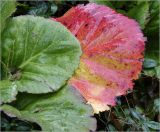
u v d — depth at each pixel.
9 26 0.55
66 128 0.48
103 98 0.52
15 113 0.48
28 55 0.54
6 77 0.55
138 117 0.56
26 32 0.54
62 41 0.53
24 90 0.51
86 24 0.56
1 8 0.55
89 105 0.49
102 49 0.55
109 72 0.53
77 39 0.53
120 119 0.55
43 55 0.53
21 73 0.53
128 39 0.55
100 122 0.56
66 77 0.52
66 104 0.50
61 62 0.52
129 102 0.58
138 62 0.54
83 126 0.48
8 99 0.49
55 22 0.54
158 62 0.59
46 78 0.52
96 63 0.54
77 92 0.51
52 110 0.50
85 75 0.53
